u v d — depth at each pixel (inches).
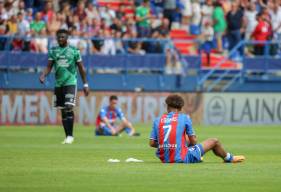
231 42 4183.1
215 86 4037.9
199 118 3919.8
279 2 4343.0
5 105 3585.1
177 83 3919.8
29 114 3617.1
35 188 1295.5
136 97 3796.8
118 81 3818.9
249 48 4165.8
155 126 1658.5
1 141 2486.5
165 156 1657.2
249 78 4072.3
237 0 4217.5
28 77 3646.7
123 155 1985.7
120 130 2962.6
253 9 4247.0
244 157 1865.2
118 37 3875.5
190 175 1478.8
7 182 1369.3
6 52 3639.3
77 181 1385.3
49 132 3031.5
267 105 4037.9
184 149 1656.0
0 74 3624.5
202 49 4094.5
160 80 3890.3
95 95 3727.9
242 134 3122.5
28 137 2706.7
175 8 4239.7
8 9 3779.5
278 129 3563.0
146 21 3983.8
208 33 4141.2
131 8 4104.3
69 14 3843.5
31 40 3703.3
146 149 2213.3
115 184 1349.7
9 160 1788.9
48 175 1472.7
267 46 4119.1
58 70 2333.9
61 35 2322.8
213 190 1284.4
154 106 3831.2
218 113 3954.2
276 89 4109.3
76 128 3405.5
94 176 1457.9
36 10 3969.0
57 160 1797.5
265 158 1926.7
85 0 3949.3
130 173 1504.7
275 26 4293.8
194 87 3954.2
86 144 2391.7
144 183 1364.4
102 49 3823.8
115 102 2952.8
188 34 4286.4
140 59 3860.7
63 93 2351.1
